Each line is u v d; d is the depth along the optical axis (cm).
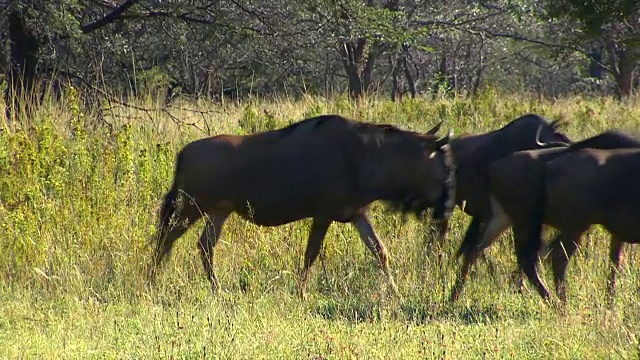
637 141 3259
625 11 7238
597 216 3058
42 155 3662
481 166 3522
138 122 4844
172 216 3322
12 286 3186
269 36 6197
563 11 7581
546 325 2730
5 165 3634
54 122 4306
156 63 8362
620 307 2789
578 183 3061
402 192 3359
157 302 3055
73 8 5728
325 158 3306
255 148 3312
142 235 3400
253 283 3222
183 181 3322
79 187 3556
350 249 3550
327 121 3356
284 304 3052
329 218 3334
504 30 11738
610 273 3127
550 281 3334
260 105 5881
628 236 3055
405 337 2619
